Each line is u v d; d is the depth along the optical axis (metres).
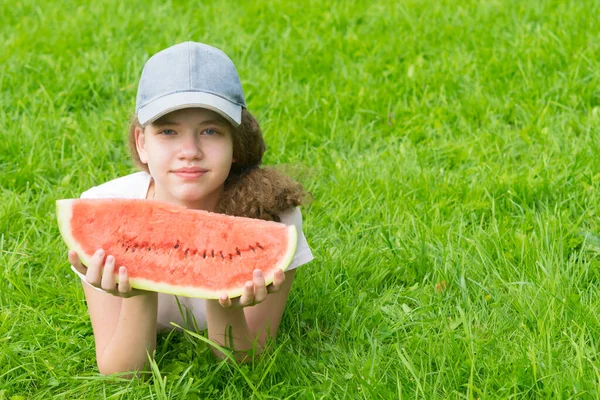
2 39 3.99
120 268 2.12
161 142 2.22
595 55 3.43
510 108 3.21
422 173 2.89
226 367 2.30
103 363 2.28
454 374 2.24
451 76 3.39
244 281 2.15
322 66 3.62
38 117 3.21
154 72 2.22
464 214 2.74
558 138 3.03
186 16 4.29
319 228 2.74
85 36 3.99
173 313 2.39
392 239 2.67
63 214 2.17
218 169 2.23
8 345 2.37
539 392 2.19
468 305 2.43
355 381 2.25
